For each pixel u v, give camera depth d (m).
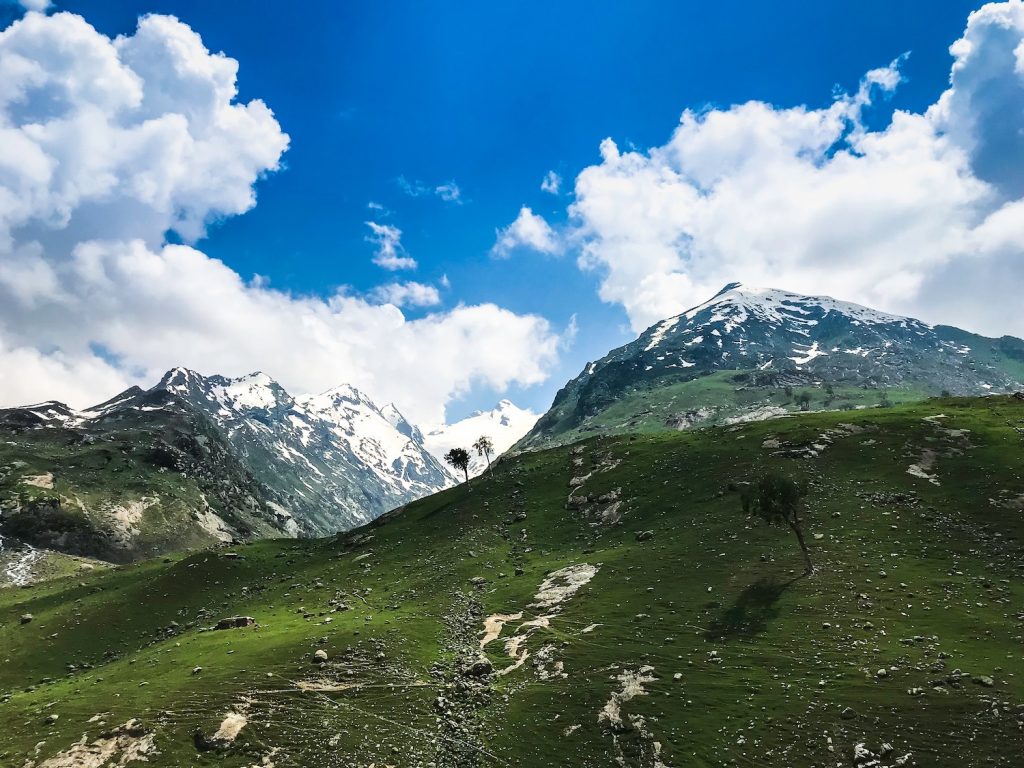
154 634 118.94
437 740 56.94
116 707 67.50
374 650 78.25
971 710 45.47
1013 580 65.56
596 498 133.62
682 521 107.06
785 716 50.12
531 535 126.69
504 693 64.19
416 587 110.50
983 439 106.06
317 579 131.12
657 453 147.62
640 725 53.41
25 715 69.44
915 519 84.12
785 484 78.50
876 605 65.25
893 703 48.31
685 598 78.12
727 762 46.62
